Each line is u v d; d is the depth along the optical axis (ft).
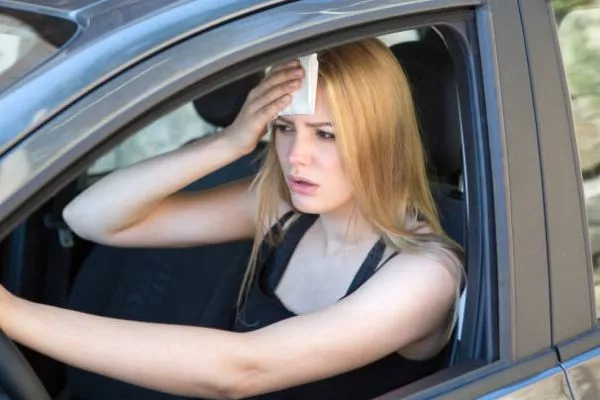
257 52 6.21
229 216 9.35
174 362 7.05
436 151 8.60
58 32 6.63
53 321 6.95
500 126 7.09
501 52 7.15
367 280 7.87
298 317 7.52
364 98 7.67
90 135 5.74
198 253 10.22
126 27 6.33
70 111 5.81
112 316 10.48
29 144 5.70
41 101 5.88
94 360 6.96
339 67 7.62
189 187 11.71
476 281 7.31
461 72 7.26
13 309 6.88
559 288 7.41
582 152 7.58
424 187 8.21
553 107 7.38
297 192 7.98
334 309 7.57
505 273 7.11
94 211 8.87
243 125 8.27
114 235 8.98
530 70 7.29
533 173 7.23
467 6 7.10
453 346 7.61
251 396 8.16
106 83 5.93
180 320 10.04
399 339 7.63
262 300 8.85
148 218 9.10
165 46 6.11
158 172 8.66
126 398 9.76
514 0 7.30
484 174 7.18
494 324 7.20
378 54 7.78
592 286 7.68
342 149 7.71
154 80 5.95
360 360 7.58
